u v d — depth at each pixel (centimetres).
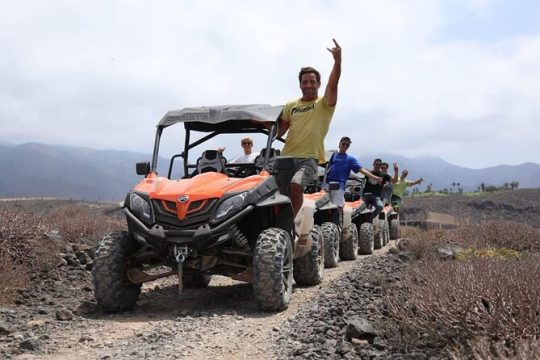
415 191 8288
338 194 1080
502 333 351
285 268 563
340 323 454
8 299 589
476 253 870
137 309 582
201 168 658
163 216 551
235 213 548
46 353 406
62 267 772
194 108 672
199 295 682
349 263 1062
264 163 622
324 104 632
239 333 451
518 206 5547
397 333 402
